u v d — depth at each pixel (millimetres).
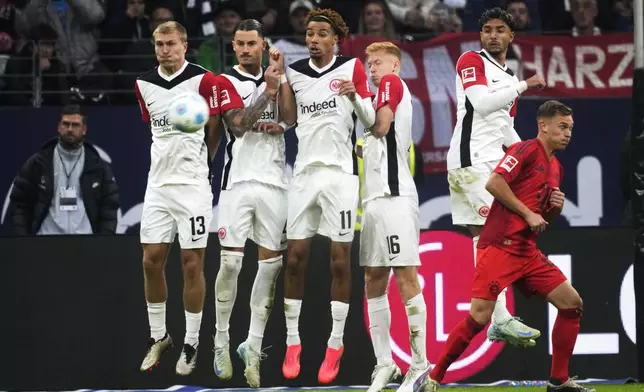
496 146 24125
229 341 25406
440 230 25953
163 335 23656
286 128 23531
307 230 23031
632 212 26047
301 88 22891
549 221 21734
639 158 25922
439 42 32062
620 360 26000
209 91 22984
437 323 25844
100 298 25672
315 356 25750
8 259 25641
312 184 22750
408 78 31812
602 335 25969
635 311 25891
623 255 26047
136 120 30734
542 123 21156
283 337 25812
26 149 30734
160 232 22953
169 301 25797
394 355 25844
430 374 21719
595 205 31531
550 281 21359
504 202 20781
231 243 23359
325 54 22766
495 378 25969
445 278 25906
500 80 24000
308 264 25828
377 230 22734
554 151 21312
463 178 24219
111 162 30641
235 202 23359
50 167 28688
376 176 22828
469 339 21344
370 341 25828
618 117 31781
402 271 22922
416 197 23094
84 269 25688
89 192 28797
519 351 26047
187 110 21250
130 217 30609
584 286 26000
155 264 23109
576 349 25969
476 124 24172
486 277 21109
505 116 24266
